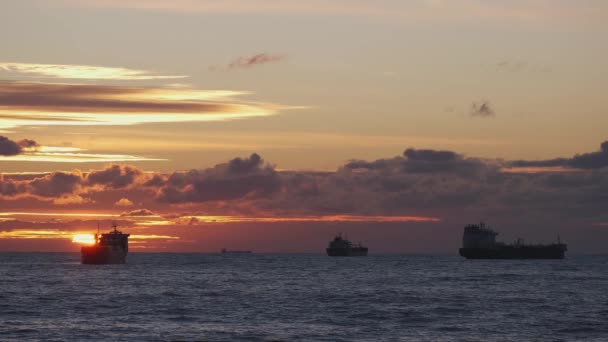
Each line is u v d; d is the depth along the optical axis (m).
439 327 119.75
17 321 126.19
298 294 183.62
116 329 115.81
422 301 163.38
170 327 118.69
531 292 189.50
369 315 135.75
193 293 186.25
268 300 166.12
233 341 105.06
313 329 117.00
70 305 153.50
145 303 158.12
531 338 108.56
